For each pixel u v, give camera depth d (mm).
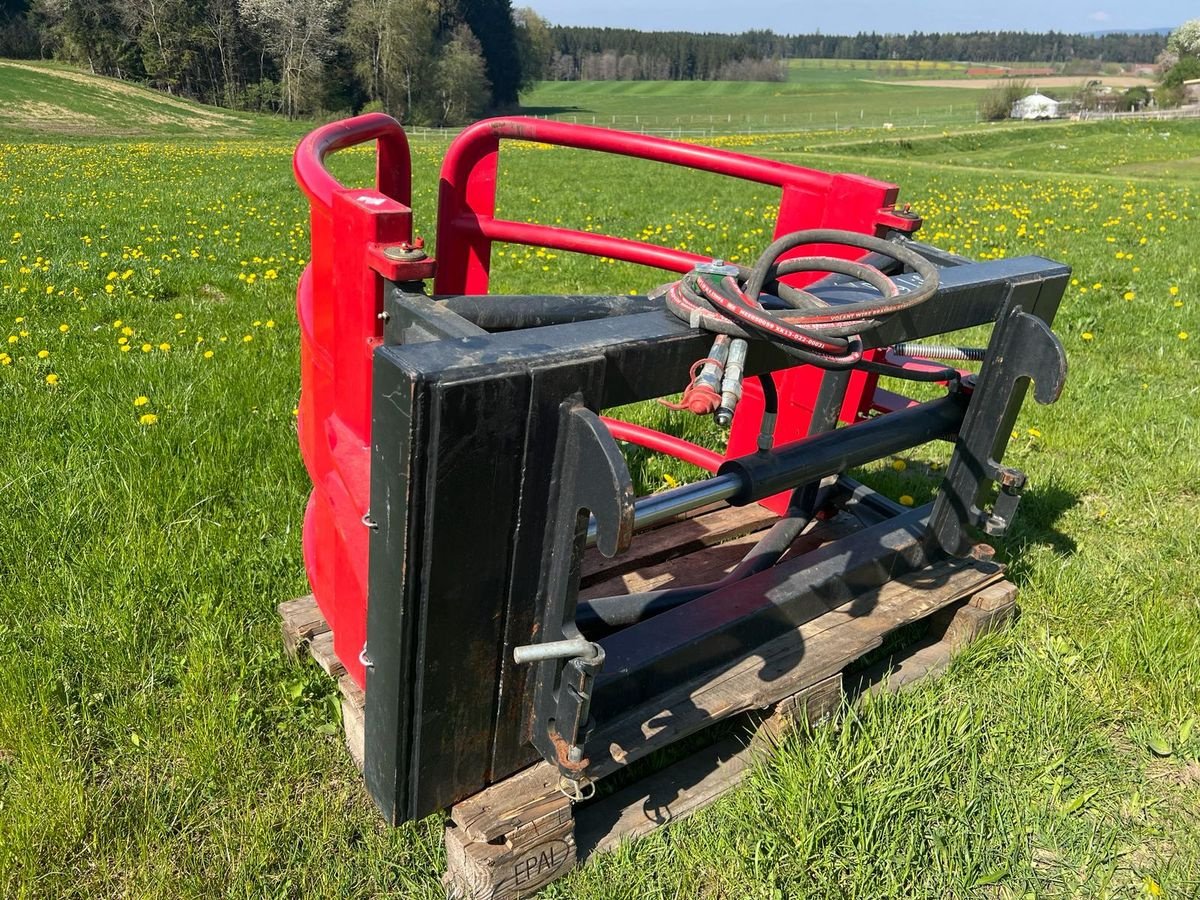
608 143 2938
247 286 7117
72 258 7855
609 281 8180
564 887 2006
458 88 77125
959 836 2152
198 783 2223
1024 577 3260
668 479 3842
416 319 1788
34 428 3844
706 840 2131
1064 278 2590
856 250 2947
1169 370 5758
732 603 2391
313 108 69250
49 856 2008
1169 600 3215
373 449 1575
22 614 2713
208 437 3777
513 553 1705
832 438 2387
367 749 1892
